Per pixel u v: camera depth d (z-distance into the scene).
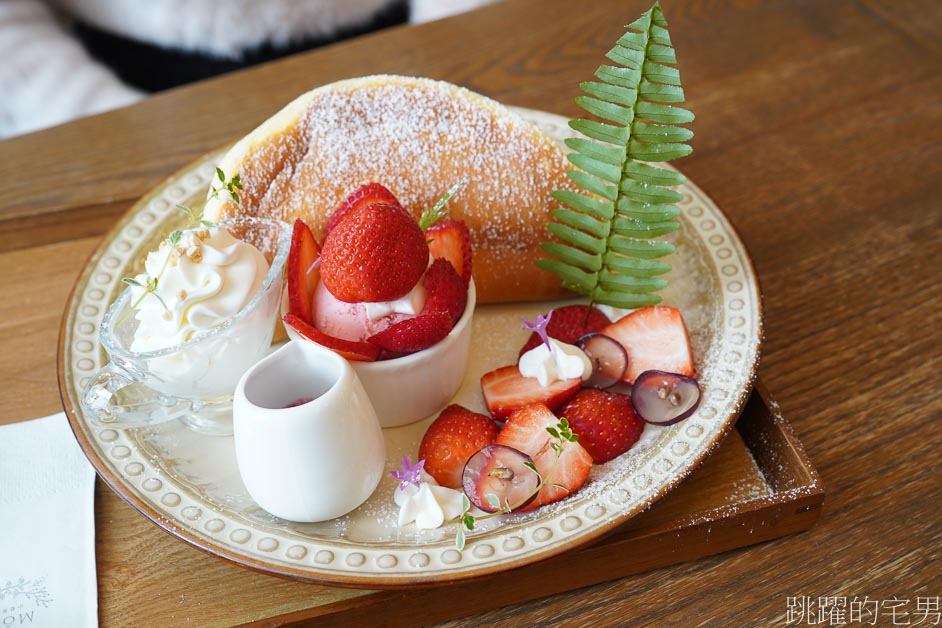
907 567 0.49
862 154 0.66
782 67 0.72
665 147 0.53
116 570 0.50
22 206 0.65
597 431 0.52
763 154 0.67
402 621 0.49
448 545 0.48
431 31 0.75
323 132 0.57
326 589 0.49
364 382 0.53
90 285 0.58
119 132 0.69
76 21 0.93
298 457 0.48
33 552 0.50
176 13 0.88
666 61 0.51
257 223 0.56
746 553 0.51
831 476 0.52
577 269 0.57
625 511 0.48
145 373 0.51
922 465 0.52
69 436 0.54
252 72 0.73
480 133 0.57
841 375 0.56
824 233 0.62
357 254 0.50
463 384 0.56
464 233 0.55
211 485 0.52
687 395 0.53
